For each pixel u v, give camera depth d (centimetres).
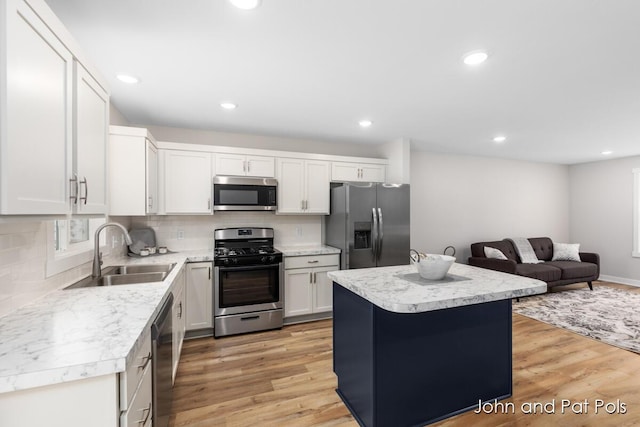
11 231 132
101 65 205
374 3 144
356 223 356
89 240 233
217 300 312
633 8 146
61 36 117
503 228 555
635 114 306
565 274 464
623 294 467
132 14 151
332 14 152
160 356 147
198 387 224
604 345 294
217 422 187
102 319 125
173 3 144
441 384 189
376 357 171
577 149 471
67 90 123
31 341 104
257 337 315
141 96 260
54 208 114
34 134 102
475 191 529
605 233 561
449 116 313
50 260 162
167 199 315
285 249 368
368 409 176
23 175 96
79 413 92
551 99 266
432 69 211
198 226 361
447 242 507
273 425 185
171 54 191
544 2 143
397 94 256
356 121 331
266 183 349
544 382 230
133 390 107
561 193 611
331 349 287
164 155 315
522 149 475
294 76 222
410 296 155
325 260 361
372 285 179
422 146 454
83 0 140
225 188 333
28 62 98
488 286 176
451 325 192
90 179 147
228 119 324
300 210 373
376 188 365
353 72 216
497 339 206
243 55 193
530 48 184
